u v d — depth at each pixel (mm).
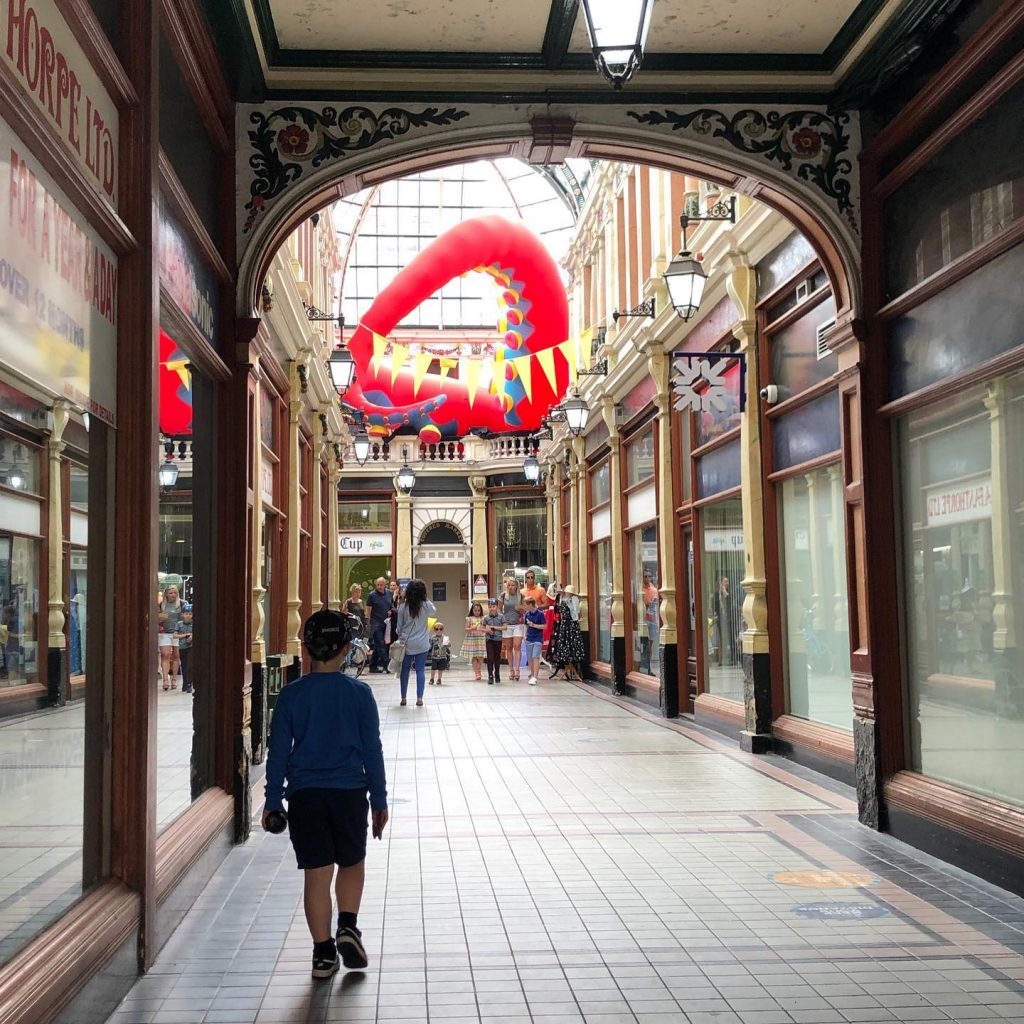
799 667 10516
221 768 7195
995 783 6266
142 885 4617
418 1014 4242
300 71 7410
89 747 4348
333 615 4930
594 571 21859
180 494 6273
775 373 10859
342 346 16172
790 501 10609
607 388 18156
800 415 10148
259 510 10195
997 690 6215
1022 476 5902
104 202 4184
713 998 4383
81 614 4250
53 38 3709
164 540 5793
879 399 7523
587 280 22797
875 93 7348
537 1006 4320
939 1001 4328
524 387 23266
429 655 20531
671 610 14492
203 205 6762
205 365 6754
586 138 7578
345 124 7492
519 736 12578
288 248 11430
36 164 3539
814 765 9734
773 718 10891
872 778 7387
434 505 32594
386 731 13109
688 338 13672
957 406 6637
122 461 4613
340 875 4777
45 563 3787
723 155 7617
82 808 4238
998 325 5965
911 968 4699
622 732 12898
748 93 7660
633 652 18031
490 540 32562
